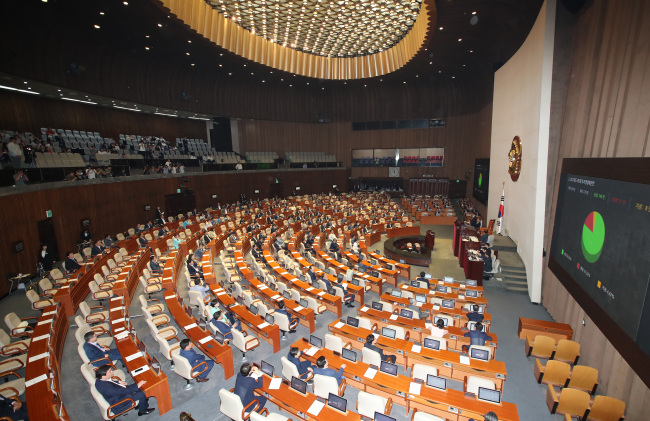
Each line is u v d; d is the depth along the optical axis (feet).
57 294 38.65
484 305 40.52
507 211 64.95
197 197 99.45
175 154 99.25
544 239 45.57
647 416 21.91
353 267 54.39
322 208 111.96
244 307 37.45
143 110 97.09
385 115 138.62
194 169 99.50
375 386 25.72
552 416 26.37
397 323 35.76
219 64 92.73
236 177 113.70
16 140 56.13
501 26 62.54
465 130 128.36
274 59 96.63
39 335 29.76
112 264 53.36
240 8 70.69
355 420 21.24
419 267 63.26
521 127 54.80
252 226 82.02
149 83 86.89
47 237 53.11
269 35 88.48
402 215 98.89
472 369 27.66
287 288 45.34
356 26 79.77
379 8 68.69
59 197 56.08
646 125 23.90
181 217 87.45
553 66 41.91
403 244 79.00
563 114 42.42
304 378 26.27
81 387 27.78
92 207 64.23
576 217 33.76
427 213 102.68
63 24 59.47
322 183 139.85
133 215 76.59
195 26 67.10
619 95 27.89
